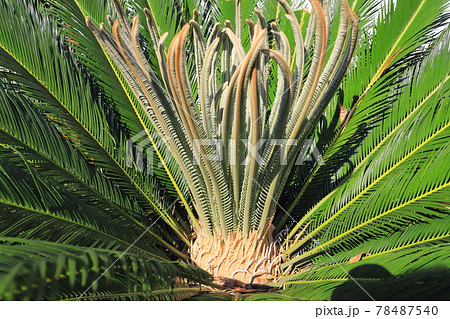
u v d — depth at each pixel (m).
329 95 2.06
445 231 1.93
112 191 2.39
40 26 2.55
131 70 2.03
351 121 2.74
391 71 2.82
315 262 2.29
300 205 2.75
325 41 1.75
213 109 2.14
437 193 2.02
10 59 2.30
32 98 2.51
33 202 1.72
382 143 2.63
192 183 2.22
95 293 1.47
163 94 1.96
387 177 2.34
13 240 1.16
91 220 1.95
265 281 2.17
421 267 1.52
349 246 2.26
